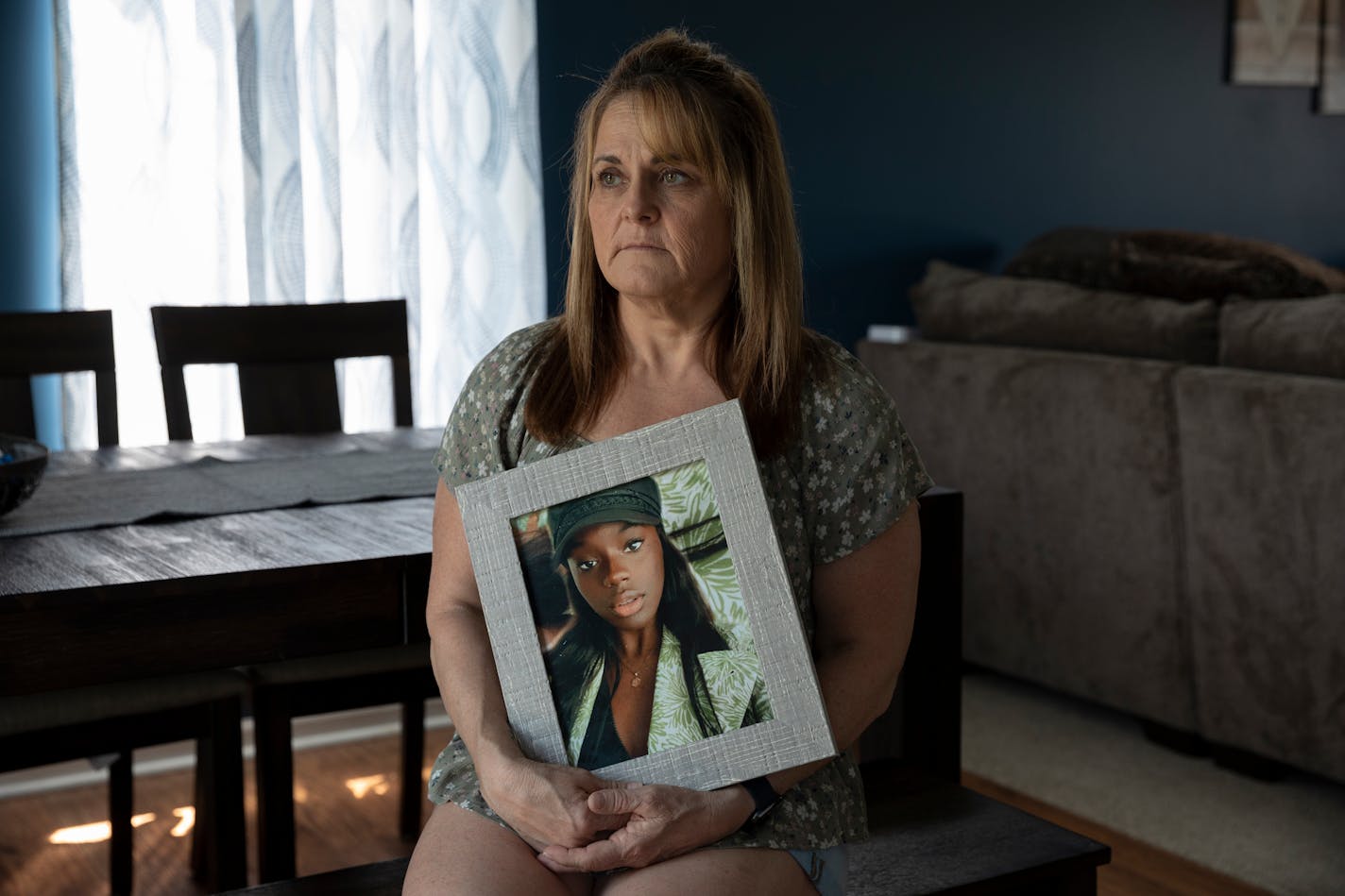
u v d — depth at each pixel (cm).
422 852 122
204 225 322
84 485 203
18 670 149
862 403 128
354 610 166
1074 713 328
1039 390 316
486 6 351
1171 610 293
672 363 131
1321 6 495
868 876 161
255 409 267
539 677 121
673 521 120
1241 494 274
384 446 239
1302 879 236
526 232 360
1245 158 490
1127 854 246
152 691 197
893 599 129
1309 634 265
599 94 130
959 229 438
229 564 159
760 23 397
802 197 411
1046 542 320
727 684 119
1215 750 292
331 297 332
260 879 209
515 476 122
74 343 254
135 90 310
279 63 321
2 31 305
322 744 311
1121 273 330
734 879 117
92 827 267
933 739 210
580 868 115
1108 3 455
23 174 312
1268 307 282
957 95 432
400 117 340
